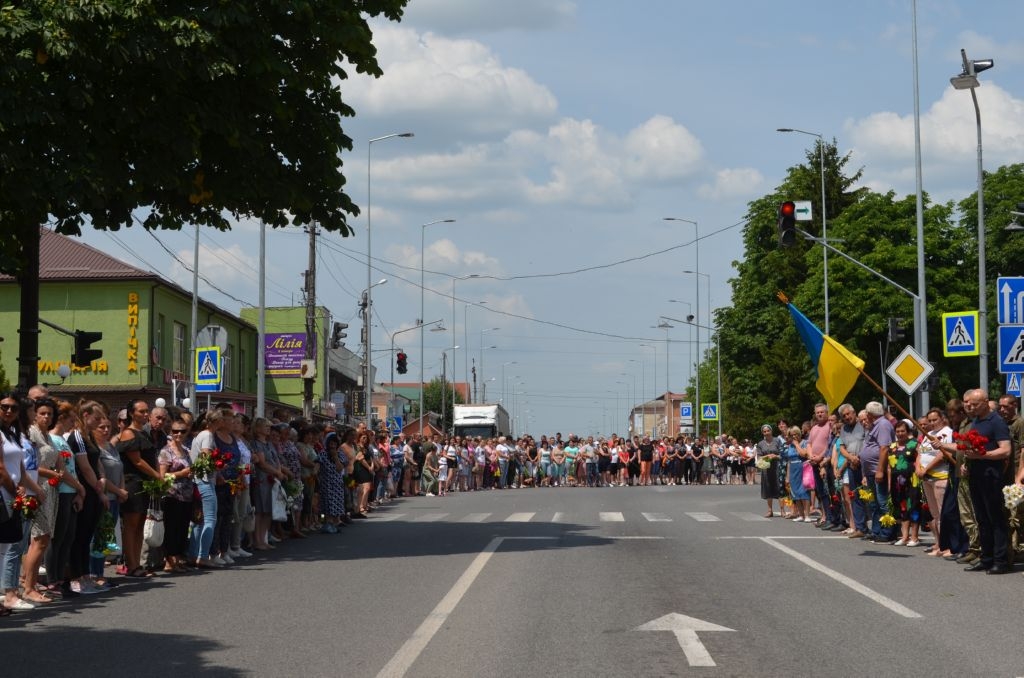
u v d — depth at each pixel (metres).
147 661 8.58
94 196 15.60
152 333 42.91
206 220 18.95
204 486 14.76
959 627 9.72
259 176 17.94
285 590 12.55
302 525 21.00
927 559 15.16
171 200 18.28
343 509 21.41
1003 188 57.97
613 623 9.99
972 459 13.55
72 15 14.88
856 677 7.73
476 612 10.70
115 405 42.34
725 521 23.22
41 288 42.75
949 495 15.11
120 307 42.75
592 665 8.18
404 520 24.58
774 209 71.44
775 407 66.50
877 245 54.84
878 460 17.34
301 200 18.44
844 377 20.81
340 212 19.02
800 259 69.31
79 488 12.19
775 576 13.31
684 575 13.46
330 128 18.38
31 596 11.67
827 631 9.53
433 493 39.94
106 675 8.09
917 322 32.34
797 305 56.69
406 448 38.34
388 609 10.98
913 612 10.54
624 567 14.36
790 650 8.69
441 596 11.83
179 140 16.41
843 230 55.56
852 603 11.12
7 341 42.84
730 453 54.78
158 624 10.30
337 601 11.61
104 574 14.25
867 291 54.12
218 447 15.59
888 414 18.81
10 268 18.16
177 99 16.38
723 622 10.01
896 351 55.12
